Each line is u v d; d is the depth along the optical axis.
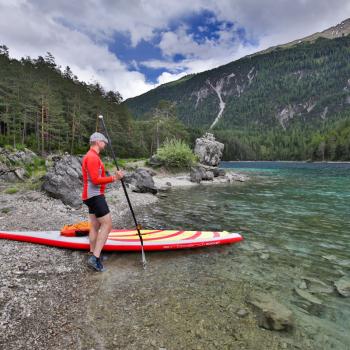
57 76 58.59
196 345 3.40
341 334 3.73
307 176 34.81
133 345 3.36
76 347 3.27
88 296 4.54
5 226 7.80
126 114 69.88
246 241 7.86
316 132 168.12
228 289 4.93
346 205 13.83
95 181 5.12
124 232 7.88
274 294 4.79
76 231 6.87
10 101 45.03
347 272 5.76
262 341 3.53
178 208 13.15
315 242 7.79
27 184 14.10
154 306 4.29
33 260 5.68
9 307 3.91
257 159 147.38
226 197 16.94
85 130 56.22
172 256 6.59
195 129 135.62
